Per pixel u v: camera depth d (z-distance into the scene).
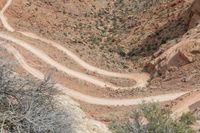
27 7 83.38
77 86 52.69
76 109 14.28
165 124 15.87
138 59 68.81
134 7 95.94
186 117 25.41
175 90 47.88
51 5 89.50
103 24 91.88
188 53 55.84
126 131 15.39
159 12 82.56
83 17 93.00
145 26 80.62
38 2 87.56
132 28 85.12
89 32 86.62
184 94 42.38
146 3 93.38
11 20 78.88
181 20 73.31
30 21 81.44
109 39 82.88
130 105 45.16
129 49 75.62
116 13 96.38
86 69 62.53
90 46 77.94
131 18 90.94
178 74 53.25
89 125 14.18
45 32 78.31
